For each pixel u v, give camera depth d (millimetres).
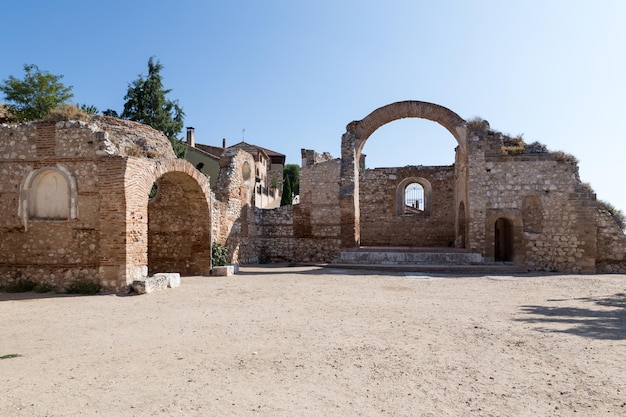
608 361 6410
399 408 4750
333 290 14508
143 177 15156
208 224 20047
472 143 23906
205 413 4633
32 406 4867
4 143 15234
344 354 6824
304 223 28984
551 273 21328
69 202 14680
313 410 4703
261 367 6188
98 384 5555
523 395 5117
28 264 14852
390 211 32438
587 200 22703
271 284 16219
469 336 7992
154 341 7727
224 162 25188
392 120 26594
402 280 17516
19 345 7574
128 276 14164
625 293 13883
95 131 14711
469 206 23688
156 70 41875
